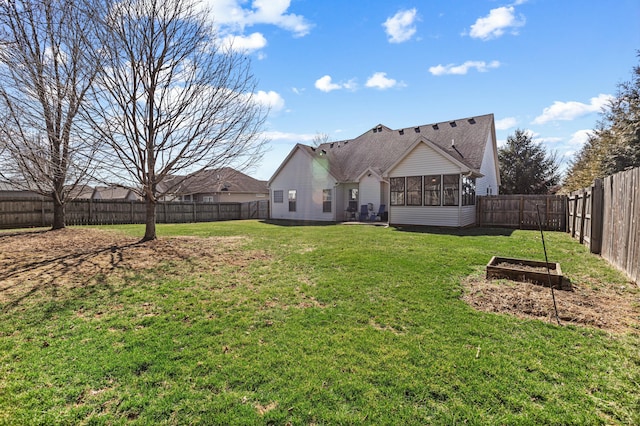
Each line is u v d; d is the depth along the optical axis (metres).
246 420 2.20
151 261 7.10
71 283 5.39
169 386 2.58
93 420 2.20
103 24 8.00
